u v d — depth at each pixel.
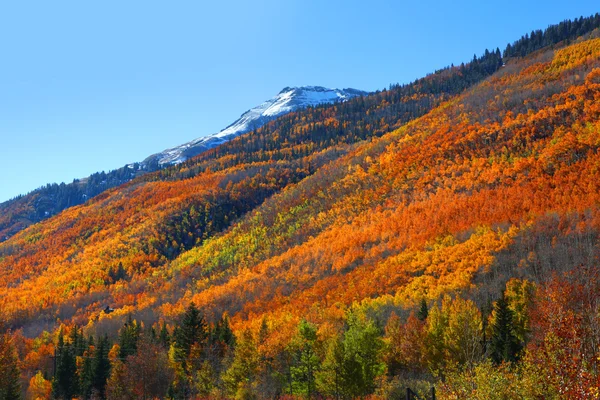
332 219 195.25
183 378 73.12
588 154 141.25
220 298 142.62
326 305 101.12
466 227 121.69
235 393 59.31
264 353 62.97
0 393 63.06
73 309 185.75
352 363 46.34
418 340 55.94
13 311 173.50
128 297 188.00
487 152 180.62
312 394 52.66
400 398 46.50
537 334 39.31
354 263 134.12
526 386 26.03
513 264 89.12
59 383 79.12
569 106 177.88
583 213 104.75
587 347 27.95
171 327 115.50
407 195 182.12
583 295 38.56
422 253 114.19
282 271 153.75
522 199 131.38
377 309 80.50
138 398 69.56
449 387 30.20
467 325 51.88
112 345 100.62
